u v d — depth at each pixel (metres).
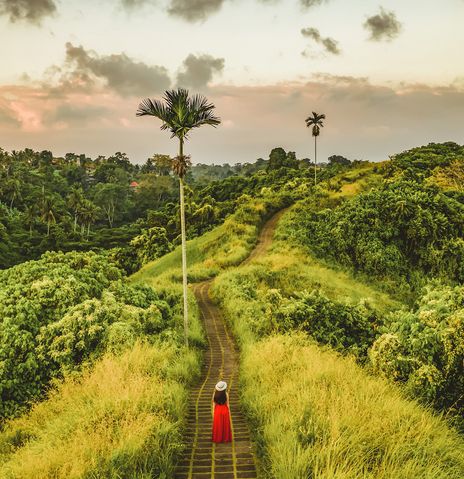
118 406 7.71
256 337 16.64
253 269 30.59
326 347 14.16
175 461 6.62
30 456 6.57
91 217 102.44
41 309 14.46
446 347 10.52
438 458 6.07
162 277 33.03
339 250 38.59
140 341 13.41
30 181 138.62
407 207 37.66
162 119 15.32
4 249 76.06
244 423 8.55
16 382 12.30
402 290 33.94
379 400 7.84
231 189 91.38
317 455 5.65
